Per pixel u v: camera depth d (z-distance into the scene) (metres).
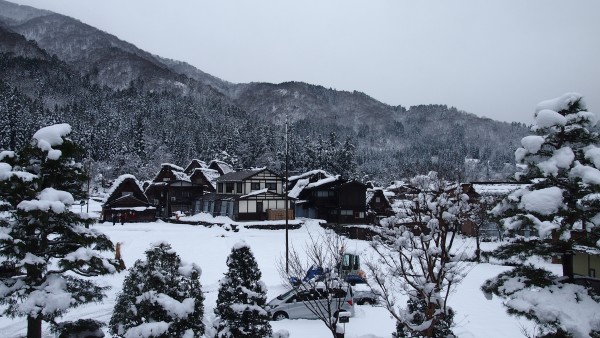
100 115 135.25
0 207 10.97
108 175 84.94
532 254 9.40
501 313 17.95
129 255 28.16
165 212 53.72
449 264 10.05
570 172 8.47
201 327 9.84
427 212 10.94
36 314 9.81
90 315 16.16
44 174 11.54
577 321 7.77
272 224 43.75
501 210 9.73
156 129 121.50
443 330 10.45
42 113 117.38
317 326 15.64
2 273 11.32
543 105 9.85
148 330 8.50
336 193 51.78
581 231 8.91
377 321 16.42
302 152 82.50
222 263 27.05
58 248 11.86
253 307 10.77
